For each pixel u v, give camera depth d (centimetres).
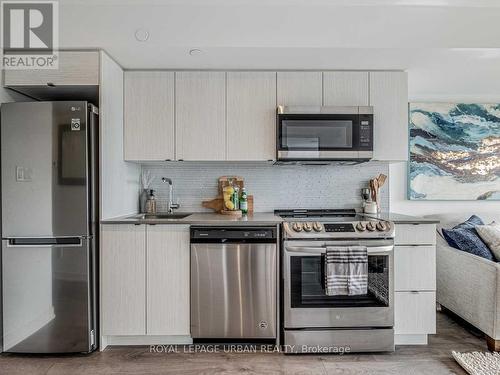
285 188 309
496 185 338
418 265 240
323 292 234
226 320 236
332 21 230
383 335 234
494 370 204
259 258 235
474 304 246
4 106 224
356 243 233
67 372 209
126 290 238
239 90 270
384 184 312
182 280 238
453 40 230
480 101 341
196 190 307
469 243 265
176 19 229
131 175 286
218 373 208
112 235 237
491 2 225
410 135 339
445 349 238
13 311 227
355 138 263
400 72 273
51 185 224
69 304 226
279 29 230
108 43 229
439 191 339
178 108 269
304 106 263
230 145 270
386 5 230
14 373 208
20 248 225
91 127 230
